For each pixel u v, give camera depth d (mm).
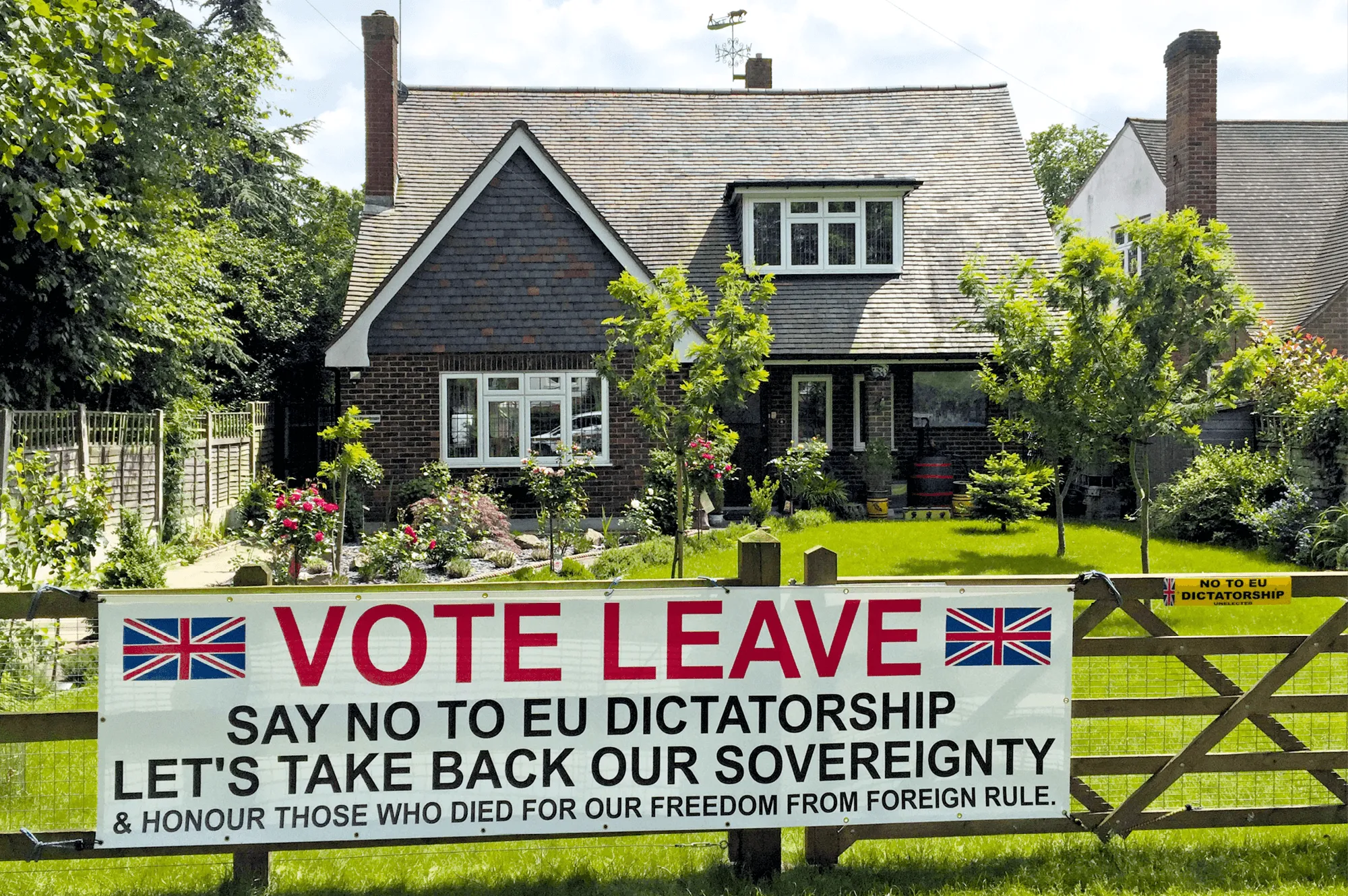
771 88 26781
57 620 7777
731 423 21125
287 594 4523
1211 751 6176
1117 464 19188
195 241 19547
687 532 16703
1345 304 20797
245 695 4523
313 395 30328
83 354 15875
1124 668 7691
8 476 11195
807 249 20969
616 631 4652
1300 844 5102
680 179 22562
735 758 4723
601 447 18609
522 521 18344
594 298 18562
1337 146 26016
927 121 24062
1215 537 15383
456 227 18438
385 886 4656
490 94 23844
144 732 4480
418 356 18328
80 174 15734
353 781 4578
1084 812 4988
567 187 18438
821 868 4789
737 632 4699
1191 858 4941
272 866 4891
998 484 17125
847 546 15055
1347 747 6238
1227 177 25000
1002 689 4820
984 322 13172
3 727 4477
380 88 20922
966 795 4828
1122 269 11844
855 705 4754
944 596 4766
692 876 4770
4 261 14938
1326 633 4973
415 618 4578
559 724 4648
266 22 34031
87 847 4484
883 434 19828
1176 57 21344
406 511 17219
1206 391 11781
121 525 11297
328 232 36719
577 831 4672
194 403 19656
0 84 9383
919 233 21844
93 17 10258
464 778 4625
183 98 19016
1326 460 14531
